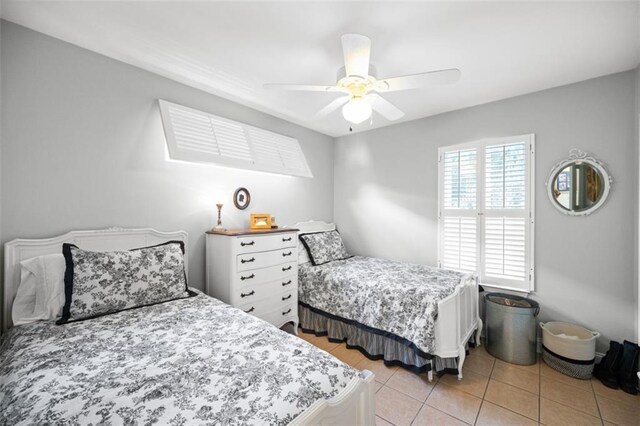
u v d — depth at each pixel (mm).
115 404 909
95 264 1689
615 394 1948
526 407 1828
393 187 3582
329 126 3678
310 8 1524
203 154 2354
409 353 2207
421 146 3332
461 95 2670
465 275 2627
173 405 910
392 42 1824
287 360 1195
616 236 2232
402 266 3111
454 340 2088
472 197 2945
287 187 3453
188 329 1495
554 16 1575
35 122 1742
